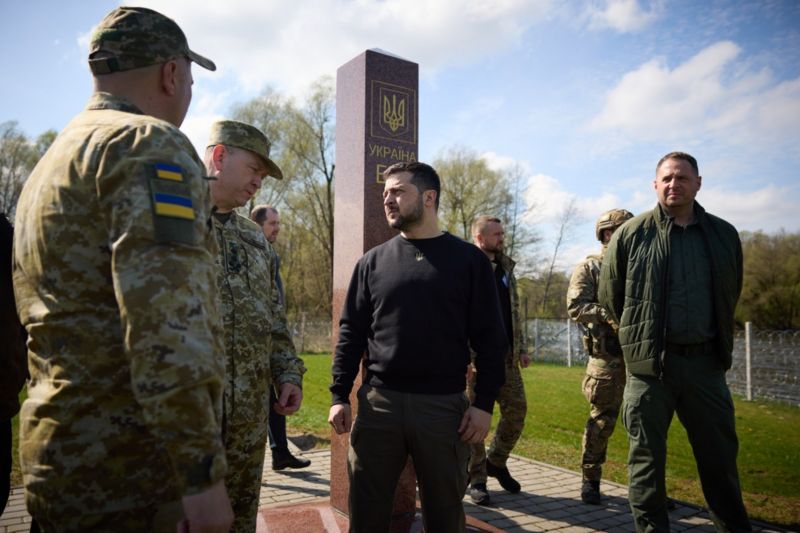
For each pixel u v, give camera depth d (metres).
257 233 2.46
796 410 8.68
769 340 10.27
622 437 6.34
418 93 3.85
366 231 3.53
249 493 2.17
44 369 1.25
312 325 23.06
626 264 3.27
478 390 2.33
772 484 4.53
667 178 3.03
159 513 1.26
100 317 1.22
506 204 30.81
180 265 1.14
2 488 2.23
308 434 6.19
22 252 1.32
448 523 2.27
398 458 2.36
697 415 2.96
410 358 2.28
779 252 23.55
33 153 31.28
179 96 1.52
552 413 7.77
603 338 3.99
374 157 3.59
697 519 3.70
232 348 2.13
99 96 1.42
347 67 3.78
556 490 4.29
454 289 2.33
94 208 1.22
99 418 1.22
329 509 3.42
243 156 2.28
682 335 2.95
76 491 1.20
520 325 4.28
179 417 1.08
